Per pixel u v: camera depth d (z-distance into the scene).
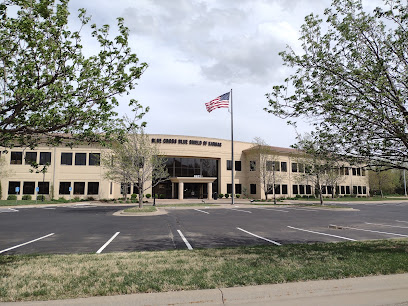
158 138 45.47
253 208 30.14
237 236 12.00
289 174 51.00
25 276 6.04
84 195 39.25
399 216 21.52
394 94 8.12
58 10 6.75
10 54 6.57
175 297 4.96
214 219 18.58
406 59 8.11
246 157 52.03
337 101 8.09
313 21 8.73
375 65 7.95
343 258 7.52
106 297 4.88
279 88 8.73
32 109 6.61
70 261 7.31
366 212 25.41
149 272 6.24
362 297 5.35
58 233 12.73
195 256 7.81
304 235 12.36
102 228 14.28
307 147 9.56
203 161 48.97
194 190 48.72
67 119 7.03
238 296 5.13
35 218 19.39
